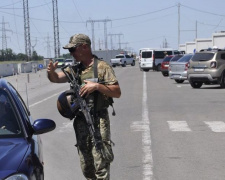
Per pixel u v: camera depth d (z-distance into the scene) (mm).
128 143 9977
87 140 5152
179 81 31188
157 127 12125
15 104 5012
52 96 23406
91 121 4973
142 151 9156
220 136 10703
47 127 4832
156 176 7336
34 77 48875
